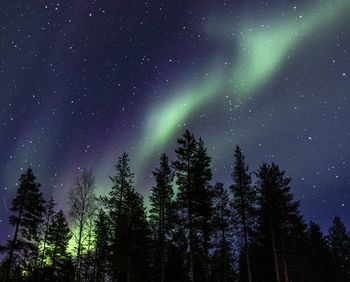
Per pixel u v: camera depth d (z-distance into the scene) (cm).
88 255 3584
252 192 3241
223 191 3775
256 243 3412
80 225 2986
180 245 3070
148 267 3484
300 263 3588
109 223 3170
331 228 5512
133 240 3128
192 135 2925
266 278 4028
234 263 4206
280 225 3250
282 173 3359
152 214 3297
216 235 3722
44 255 3906
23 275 3653
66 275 3822
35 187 3316
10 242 3061
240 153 3403
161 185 3331
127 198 3181
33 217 3250
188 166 2831
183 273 3684
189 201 2739
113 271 3331
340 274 4641
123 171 3275
